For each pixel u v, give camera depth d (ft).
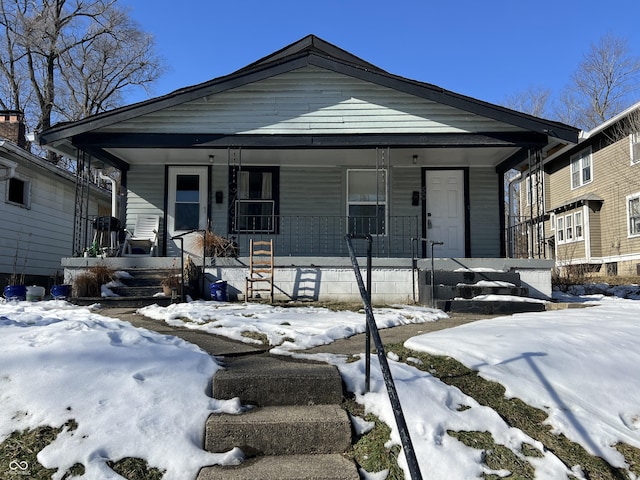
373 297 28.19
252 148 30.27
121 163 34.63
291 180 35.29
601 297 32.58
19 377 10.33
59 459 8.38
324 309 22.94
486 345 13.37
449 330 15.96
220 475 8.16
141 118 29.32
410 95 29.66
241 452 9.03
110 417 9.26
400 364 12.32
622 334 14.62
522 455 8.91
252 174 35.24
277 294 28.04
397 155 33.19
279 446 9.16
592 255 62.23
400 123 29.53
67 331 13.64
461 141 29.25
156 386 10.28
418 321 19.77
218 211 34.78
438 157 33.76
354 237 11.73
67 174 44.52
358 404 10.48
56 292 26.30
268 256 30.60
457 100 28.58
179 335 15.90
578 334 14.57
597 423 9.89
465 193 35.35
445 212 35.40
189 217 34.86
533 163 31.55
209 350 13.69
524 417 10.06
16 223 38.83
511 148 31.17
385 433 9.42
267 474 8.21
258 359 12.92
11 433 8.97
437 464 8.51
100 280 25.77
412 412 9.73
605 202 61.36
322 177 35.45
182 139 29.35
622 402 10.70
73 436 8.84
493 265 28.78
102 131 29.19
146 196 34.86
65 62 86.22
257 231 34.68
